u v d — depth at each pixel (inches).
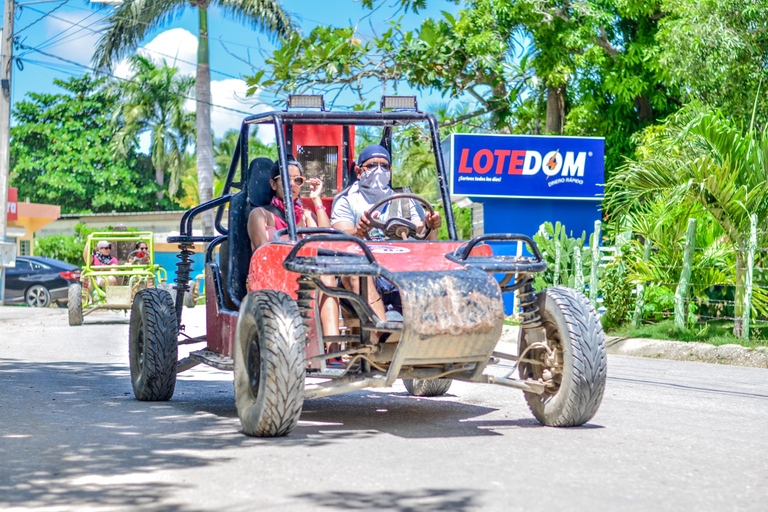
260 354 187.2
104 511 130.3
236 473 154.8
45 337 535.2
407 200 244.1
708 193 464.8
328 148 293.6
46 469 158.6
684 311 482.6
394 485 146.2
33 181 2314.2
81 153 2301.9
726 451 182.5
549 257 601.6
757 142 469.4
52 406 244.2
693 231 478.9
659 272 517.7
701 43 666.8
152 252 682.2
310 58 837.8
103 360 394.6
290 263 185.9
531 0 832.9
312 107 241.6
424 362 183.6
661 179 474.6
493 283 185.5
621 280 525.0
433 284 181.2
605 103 911.0
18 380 311.9
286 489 143.3
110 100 2349.9
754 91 664.4
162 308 257.3
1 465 162.1
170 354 253.3
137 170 2349.9
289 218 212.5
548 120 944.9
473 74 918.4
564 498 137.8
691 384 320.5
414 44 876.0
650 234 528.1
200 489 143.3
